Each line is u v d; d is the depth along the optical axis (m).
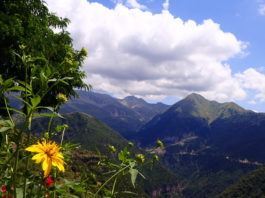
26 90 2.05
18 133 1.87
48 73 2.21
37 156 1.55
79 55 2.91
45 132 2.13
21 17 9.33
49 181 1.85
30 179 1.79
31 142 1.97
